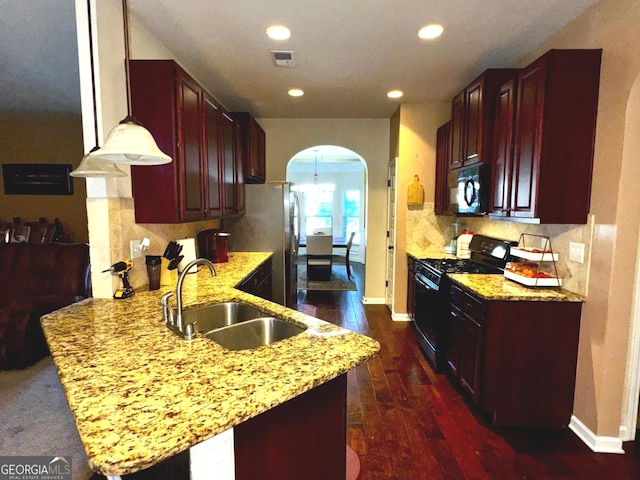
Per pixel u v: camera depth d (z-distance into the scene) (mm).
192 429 825
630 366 2057
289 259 4328
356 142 4875
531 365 2229
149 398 954
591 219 2102
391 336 3826
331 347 1304
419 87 3525
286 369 1124
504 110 2543
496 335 2213
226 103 4094
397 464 1940
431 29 2342
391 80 3318
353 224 9359
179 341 1362
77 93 3930
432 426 2277
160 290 2207
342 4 2041
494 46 2600
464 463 1951
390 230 4742
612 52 1941
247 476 1064
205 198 2545
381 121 4844
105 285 1996
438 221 4238
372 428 2254
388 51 2684
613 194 1952
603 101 2010
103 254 1979
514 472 1889
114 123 1977
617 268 1964
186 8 2074
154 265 2176
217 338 1666
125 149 1348
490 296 2189
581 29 2168
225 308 2064
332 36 2434
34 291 3338
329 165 9516
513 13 2145
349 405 2512
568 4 2049
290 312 1764
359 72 3111
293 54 2729
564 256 2342
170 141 2088
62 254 3422
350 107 4266
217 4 2035
